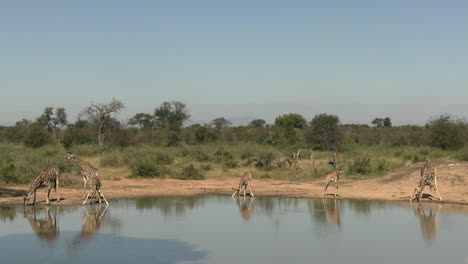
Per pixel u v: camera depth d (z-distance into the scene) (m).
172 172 25.61
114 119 53.75
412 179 20.91
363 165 25.00
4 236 11.80
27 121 75.81
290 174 25.80
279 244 11.12
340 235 12.06
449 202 16.91
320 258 10.00
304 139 46.88
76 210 15.46
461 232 12.27
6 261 9.68
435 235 12.02
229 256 10.12
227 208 16.22
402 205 16.58
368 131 65.94
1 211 15.11
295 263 9.60
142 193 19.75
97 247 10.83
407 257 10.06
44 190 19.47
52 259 9.82
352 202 17.47
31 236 11.80
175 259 9.89
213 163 30.55
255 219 14.19
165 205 16.81
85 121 60.81
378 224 13.34
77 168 23.98
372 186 20.80
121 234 12.09
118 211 15.45
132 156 29.17
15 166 23.52
